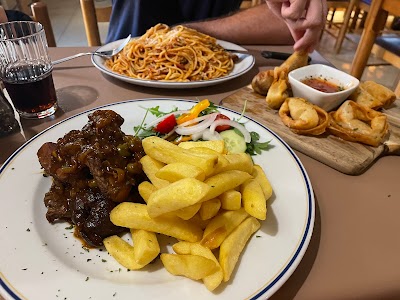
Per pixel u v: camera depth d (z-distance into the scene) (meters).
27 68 0.36
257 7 0.63
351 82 0.39
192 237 0.22
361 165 0.31
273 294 0.20
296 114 0.35
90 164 0.24
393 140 0.34
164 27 0.55
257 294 0.19
